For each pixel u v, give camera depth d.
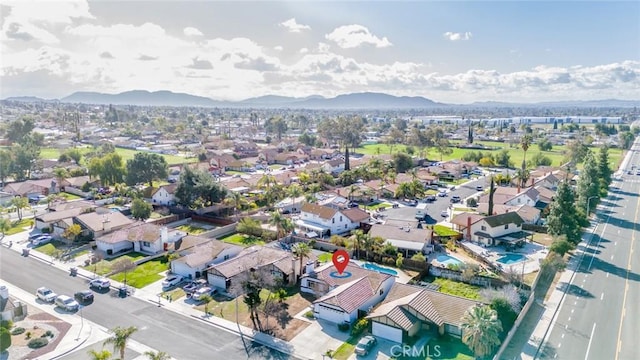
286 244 87.31
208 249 76.75
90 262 77.44
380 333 53.12
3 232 93.69
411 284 68.50
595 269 75.88
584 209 106.12
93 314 58.88
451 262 78.12
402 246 82.69
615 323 56.91
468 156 195.75
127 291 65.88
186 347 50.97
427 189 142.50
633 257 81.69
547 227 88.88
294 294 65.81
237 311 59.81
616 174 170.50
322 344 51.75
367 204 123.25
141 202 103.44
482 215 96.12
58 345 50.94
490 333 45.31
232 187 132.25
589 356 49.34
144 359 47.94
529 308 60.78
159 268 75.50
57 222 91.31
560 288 67.94
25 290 66.12
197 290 65.06
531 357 48.97
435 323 52.50
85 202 111.75
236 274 67.56
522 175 136.50
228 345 51.53
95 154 174.12
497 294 58.25
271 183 137.00
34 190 129.50
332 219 95.38
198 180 112.69
